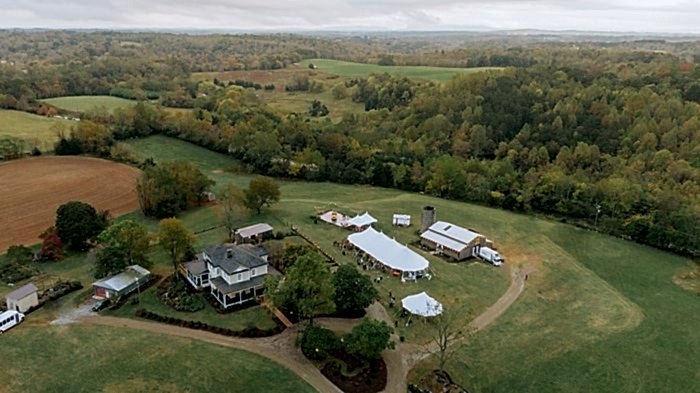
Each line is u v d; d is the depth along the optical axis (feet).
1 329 159.94
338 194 327.88
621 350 163.12
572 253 242.37
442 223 252.01
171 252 198.18
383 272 212.23
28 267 204.54
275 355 154.40
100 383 136.87
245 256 190.90
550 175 331.77
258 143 377.91
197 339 160.04
